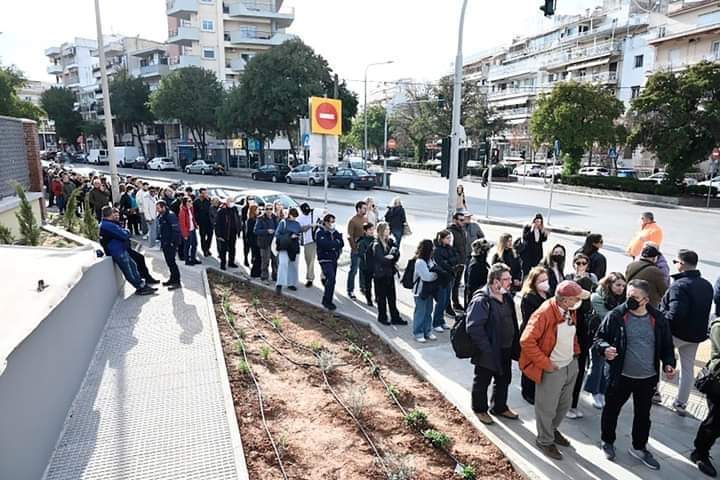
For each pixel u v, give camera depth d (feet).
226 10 193.16
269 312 27.53
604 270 23.54
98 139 246.06
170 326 23.49
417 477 13.42
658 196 90.12
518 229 59.52
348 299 30.89
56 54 319.27
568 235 55.67
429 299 23.81
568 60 203.31
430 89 178.09
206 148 193.06
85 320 18.71
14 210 35.42
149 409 15.88
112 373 18.43
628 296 14.51
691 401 18.43
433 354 22.41
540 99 119.34
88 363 18.97
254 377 18.74
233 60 197.98
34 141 41.96
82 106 271.49
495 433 16.02
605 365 15.01
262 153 144.25
